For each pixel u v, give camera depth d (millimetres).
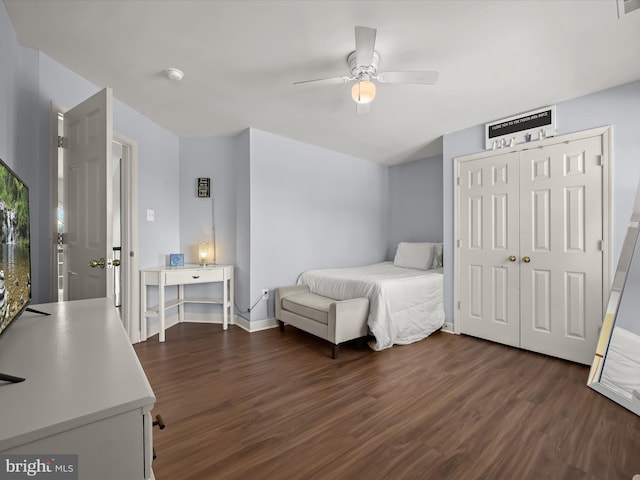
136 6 1586
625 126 2365
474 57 2012
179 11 1620
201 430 1643
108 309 1442
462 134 3379
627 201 2359
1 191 909
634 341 2035
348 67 2137
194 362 2557
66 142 2109
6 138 1637
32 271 1926
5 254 941
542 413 1823
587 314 2539
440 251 4074
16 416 586
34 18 1668
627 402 1888
